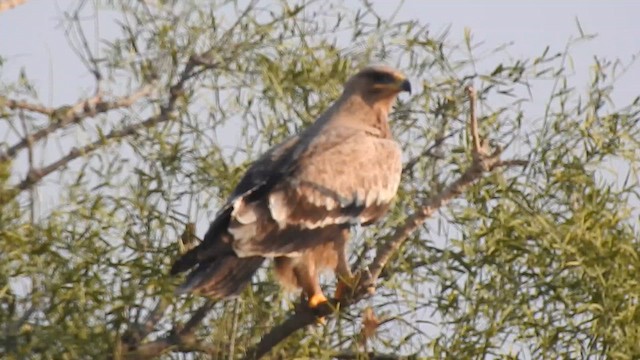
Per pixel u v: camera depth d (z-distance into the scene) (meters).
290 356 14.25
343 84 15.83
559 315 14.34
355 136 15.40
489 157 13.23
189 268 14.04
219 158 14.87
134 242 14.38
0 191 13.83
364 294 13.94
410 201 15.43
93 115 14.63
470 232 14.58
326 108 15.94
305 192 14.80
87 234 14.12
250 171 14.89
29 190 14.12
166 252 14.49
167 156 14.70
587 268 14.16
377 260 13.80
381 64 15.83
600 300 14.23
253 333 14.27
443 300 14.30
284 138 15.45
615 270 14.26
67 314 13.71
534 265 14.31
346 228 14.94
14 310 13.70
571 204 14.77
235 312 13.80
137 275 14.09
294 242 14.58
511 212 14.44
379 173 15.25
